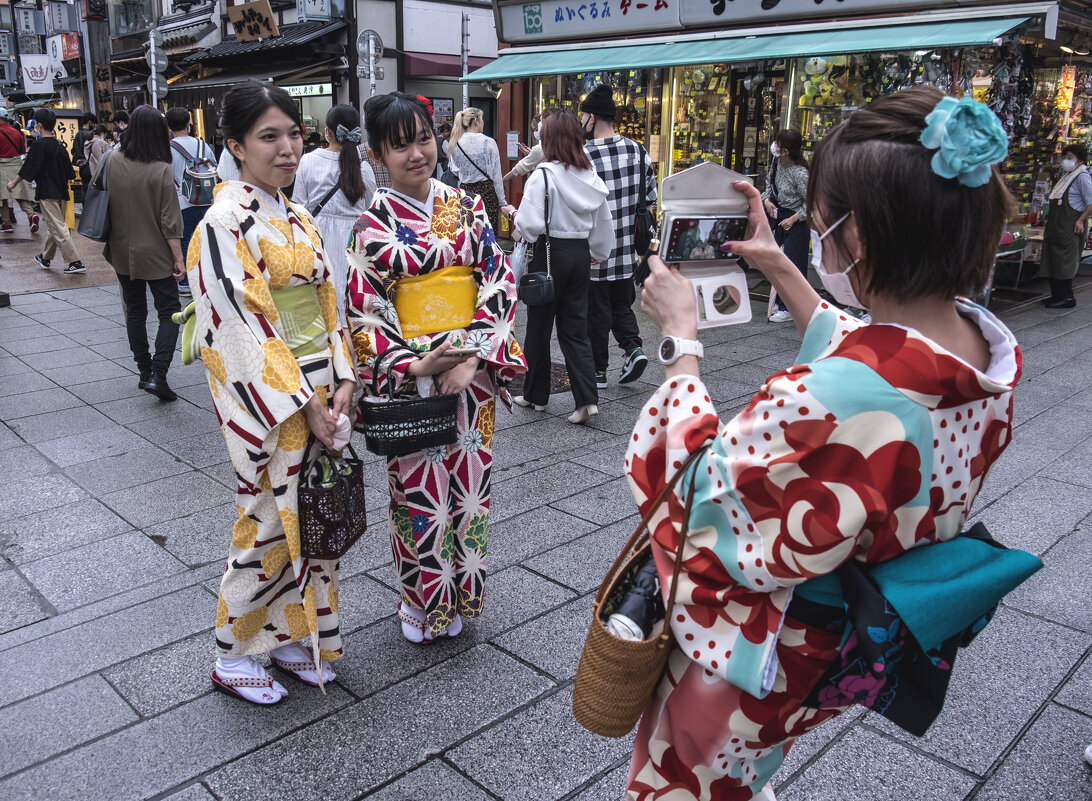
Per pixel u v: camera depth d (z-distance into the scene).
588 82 10.02
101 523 3.47
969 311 1.15
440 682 2.46
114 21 23.30
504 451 4.32
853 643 1.08
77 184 14.56
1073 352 6.34
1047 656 2.60
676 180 1.31
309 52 14.22
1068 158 7.66
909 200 0.97
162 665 2.53
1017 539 3.35
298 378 2.15
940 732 2.25
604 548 3.27
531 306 4.55
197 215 7.82
